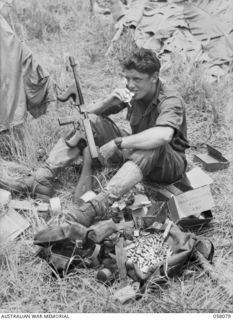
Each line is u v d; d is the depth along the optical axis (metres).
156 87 3.17
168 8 5.86
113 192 3.08
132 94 3.18
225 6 5.65
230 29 5.49
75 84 3.43
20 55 3.81
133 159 3.11
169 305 2.62
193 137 4.30
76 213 3.01
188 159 4.00
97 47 5.91
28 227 3.18
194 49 5.40
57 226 2.86
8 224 3.14
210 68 5.21
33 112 4.08
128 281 2.73
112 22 6.36
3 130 3.88
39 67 3.91
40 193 3.45
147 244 2.97
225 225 3.26
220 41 5.41
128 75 3.07
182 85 4.84
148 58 3.03
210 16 5.60
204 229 3.22
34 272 2.85
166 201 3.37
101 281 2.75
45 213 3.32
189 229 3.19
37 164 3.87
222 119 4.51
